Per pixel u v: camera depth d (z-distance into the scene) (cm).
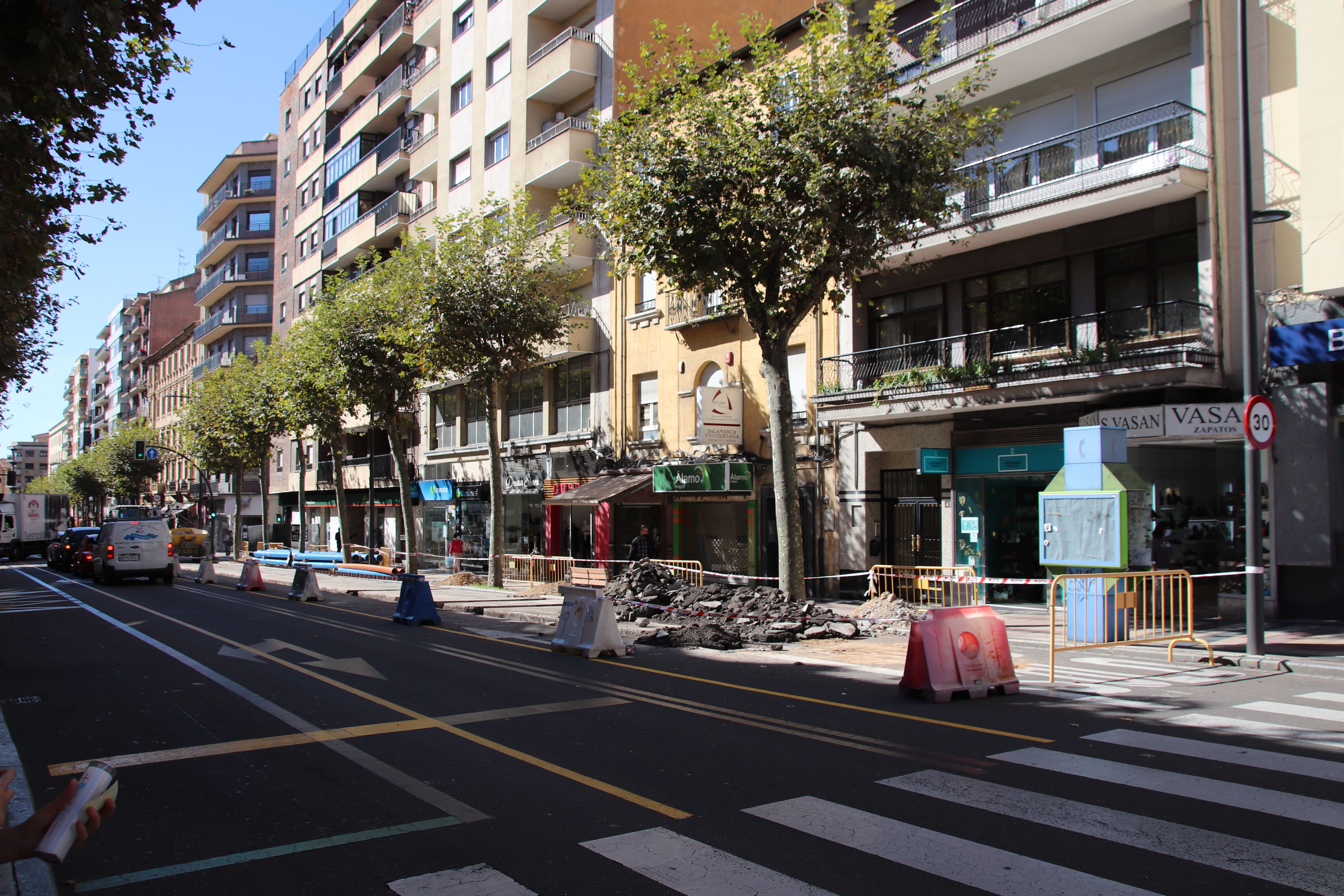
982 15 1827
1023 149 1733
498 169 3189
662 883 417
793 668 1073
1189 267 1539
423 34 3847
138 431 6988
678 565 2034
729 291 1573
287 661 1123
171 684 973
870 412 1923
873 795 547
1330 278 1327
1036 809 514
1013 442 1770
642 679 988
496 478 2425
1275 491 1100
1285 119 1420
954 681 856
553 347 2777
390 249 4303
